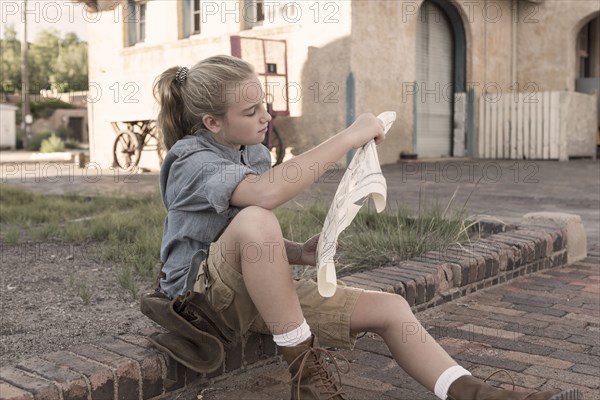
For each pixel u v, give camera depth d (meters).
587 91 16.17
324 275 1.88
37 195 7.74
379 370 2.52
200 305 2.12
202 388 2.31
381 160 12.41
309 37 11.65
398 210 4.78
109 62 14.26
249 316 2.15
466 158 14.43
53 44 43.62
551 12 15.32
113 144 13.77
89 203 7.02
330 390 1.99
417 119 13.66
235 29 12.38
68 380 1.97
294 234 4.30
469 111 14.48
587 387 2.35
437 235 4.09
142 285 3.59
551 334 2.92
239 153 2.23
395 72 12.27
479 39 14.44
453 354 2.67
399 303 2.10
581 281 3.88
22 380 1.97
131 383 2.10
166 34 13.38
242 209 2.05
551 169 11.59
